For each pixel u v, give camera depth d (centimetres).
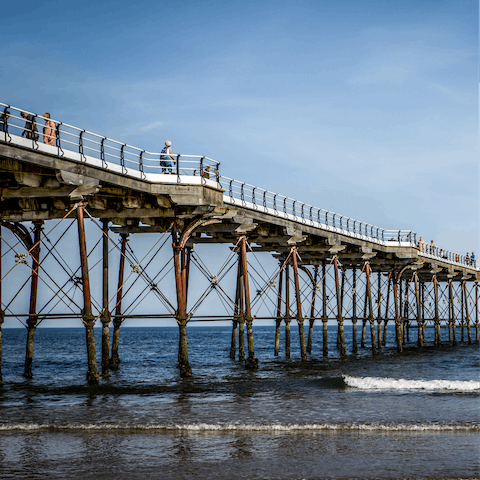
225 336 14575
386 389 2852
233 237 3897
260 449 1673
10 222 3056
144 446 1697
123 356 6078
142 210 3014
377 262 5541
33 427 1905
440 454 1625
